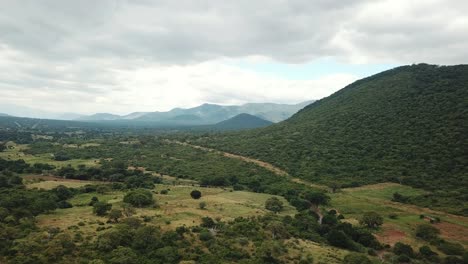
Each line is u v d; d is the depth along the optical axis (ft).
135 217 302.25
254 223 316.81
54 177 517.14
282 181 539.70
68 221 296.92
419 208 406.62
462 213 378.94
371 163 554.87
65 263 217.77
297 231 324.19
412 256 290.35
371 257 289.74
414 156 538.47
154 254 239.71
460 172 469.57
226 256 250.78
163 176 581.12
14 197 341.82
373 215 357.41
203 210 358.84
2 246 229.66
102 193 430.61
